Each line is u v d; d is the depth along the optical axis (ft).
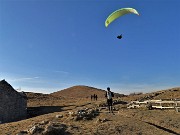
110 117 77.30
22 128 69.31
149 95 180.14
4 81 168.96
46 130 62.03
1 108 160.97
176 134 67.31
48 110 202.18
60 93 459.73
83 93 433.89
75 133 63.31
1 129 70.08
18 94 175.11
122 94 333.62
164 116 83.05
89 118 76.59
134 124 71.00
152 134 65.26
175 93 159.63
